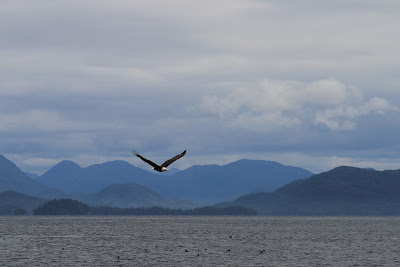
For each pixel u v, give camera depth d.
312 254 104.94
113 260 92.81
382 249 117.38
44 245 125.19
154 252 107.06
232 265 87.50
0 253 104.56
